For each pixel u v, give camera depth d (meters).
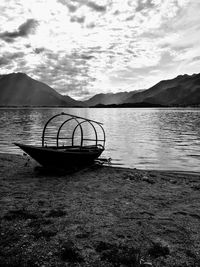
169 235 7.08
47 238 6.56
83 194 10.85
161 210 9.16
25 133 48.19
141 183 13.23
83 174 15.13
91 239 6.64
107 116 135.75
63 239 6.55
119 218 8.20
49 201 9.70
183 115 140.00
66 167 15.00
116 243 6.46
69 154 14.61
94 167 17.42
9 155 21.64
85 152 15.91
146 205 9.68
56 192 11.02
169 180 14.20
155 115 143.75
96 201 9.92
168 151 28.64
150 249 6.20
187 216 8.58
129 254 5.86
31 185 12.08
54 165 14.48
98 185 12.52
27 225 7.31
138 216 8.43
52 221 7.70
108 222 7.82
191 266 5.61
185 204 9.95
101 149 18.67
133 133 50.12
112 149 29.77
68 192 11.09
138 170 17.17
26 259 5.52
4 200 9.62
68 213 8.45
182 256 6.00
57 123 83.31
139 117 122.56
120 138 41.59
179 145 33.44
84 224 7.58
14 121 89.06
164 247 6.30
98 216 8.28
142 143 35.38
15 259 5.48
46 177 13.89
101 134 48.38
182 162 22.52
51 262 5.46
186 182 13.86
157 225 7.73
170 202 10.16
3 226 7.19
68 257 5.66
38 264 5.34
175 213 8.84
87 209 8.93
